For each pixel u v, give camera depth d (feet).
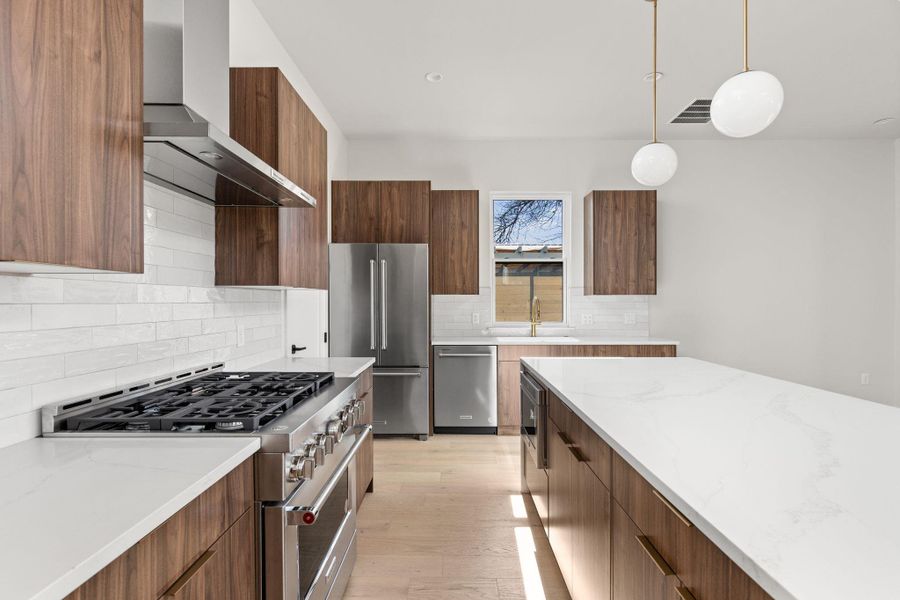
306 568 4.77
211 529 3.42
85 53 3.23
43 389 4.28
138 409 4.91
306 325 12.02
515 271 16.87
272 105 6.95
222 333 7.66
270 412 4.70
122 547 2.40
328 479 5.38
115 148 3.54
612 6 9.12
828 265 16.58
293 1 8.99
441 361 14.58
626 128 15.49
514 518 8.89
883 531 2.41
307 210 8.55
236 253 7.32
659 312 16.57
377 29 9.93
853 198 16.55
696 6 9.09
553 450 7.13
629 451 3.75
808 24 9.66
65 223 3.05
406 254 13.96
